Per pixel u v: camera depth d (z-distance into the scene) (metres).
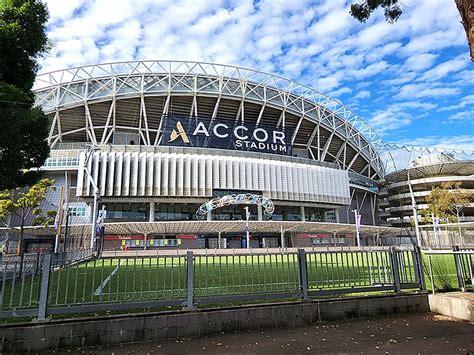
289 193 66.56
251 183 64.12
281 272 8.54
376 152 94.88
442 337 6.32
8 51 10.30
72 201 59.62
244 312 7.13
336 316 7.77
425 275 9.57
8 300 8.15
